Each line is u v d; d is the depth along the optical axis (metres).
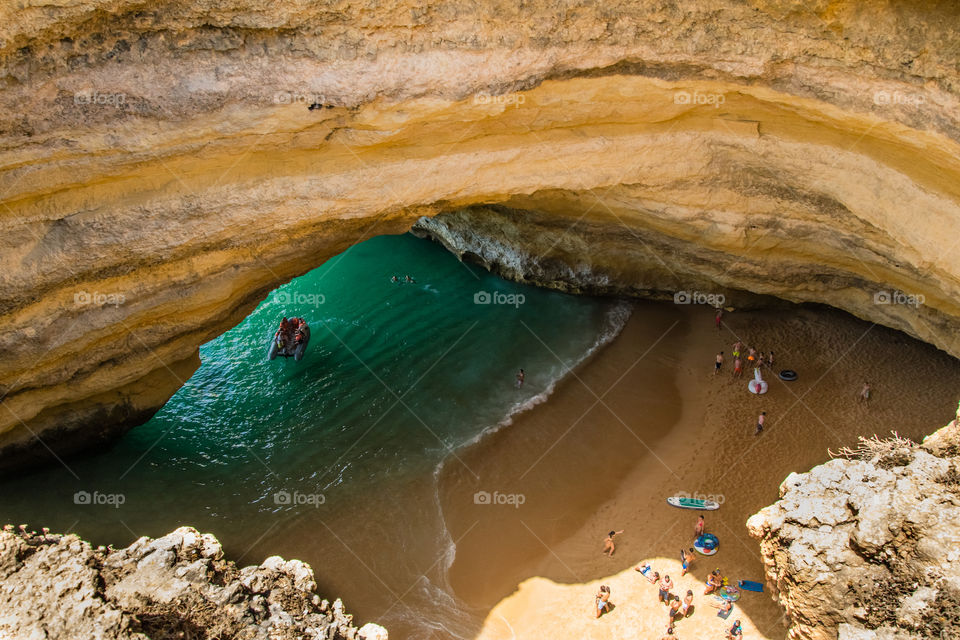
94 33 10.57
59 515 15.11
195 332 15.42
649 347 21.80
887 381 19.23
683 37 12.95
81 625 8.99
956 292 13.61
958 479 10.42
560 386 20.44
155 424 18.38
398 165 13.89
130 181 12.31
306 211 13.66
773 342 21.31
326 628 11.14
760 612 14.12
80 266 12.40
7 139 10.65
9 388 13.38
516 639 13.90
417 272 26.55
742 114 14.85
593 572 15.19
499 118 14.03
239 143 12.45
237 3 10.84
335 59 11.86
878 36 11.88
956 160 12.07
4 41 9.87
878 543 10.07
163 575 10.43
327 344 22.41
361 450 18.14
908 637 9.49
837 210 15.16
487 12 12.11
